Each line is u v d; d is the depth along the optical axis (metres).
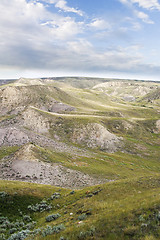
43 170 47.72
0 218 20.52
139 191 22.27
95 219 14.71
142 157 83.69
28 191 28.66
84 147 89.50
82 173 51.75
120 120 133.62
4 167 48.81
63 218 19.02
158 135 126.38
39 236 13.97
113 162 70.06
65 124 108.25
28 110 112.06
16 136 75.50
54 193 30.66
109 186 26.91
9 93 169.50
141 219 12.80
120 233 11.70
